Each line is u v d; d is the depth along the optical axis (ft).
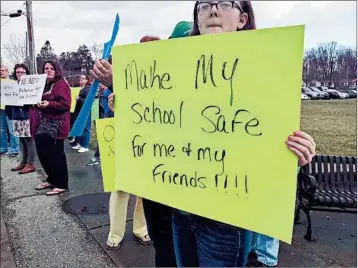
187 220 4.74
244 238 4.46
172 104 4.21
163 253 5.53
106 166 5.25
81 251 9.77
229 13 4.19
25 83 14.37
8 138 23.95
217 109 3.83
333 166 11.69
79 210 12.93
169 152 4.30
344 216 12.05
